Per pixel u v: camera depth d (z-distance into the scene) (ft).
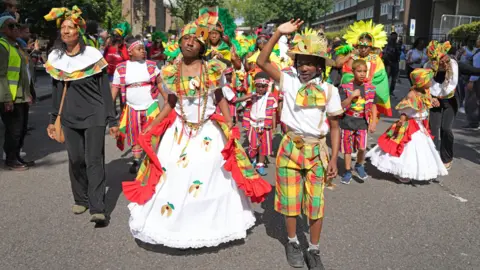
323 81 11.87
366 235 14.29
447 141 21.89
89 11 67.26
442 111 21.61
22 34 27.91
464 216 16.05
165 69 13.03
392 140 19.81
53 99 15.07
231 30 21.33
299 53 11.28
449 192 18.81
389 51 50.21
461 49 43.32
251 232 14.46
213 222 12.66
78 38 14.79
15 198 17.21
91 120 14.49
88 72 14.48
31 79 22.89
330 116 11.79
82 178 15.64
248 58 26.58
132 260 12.48
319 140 11.98
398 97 50.08
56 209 16.15
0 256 12.58
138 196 12.80
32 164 21.88
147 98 19.58
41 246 13.23
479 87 31.96
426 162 19.30
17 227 14.53
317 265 11.96
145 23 126.31
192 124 13.00
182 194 12.42
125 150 25.16
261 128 20.66
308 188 12.03
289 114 11.98
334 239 13.96
